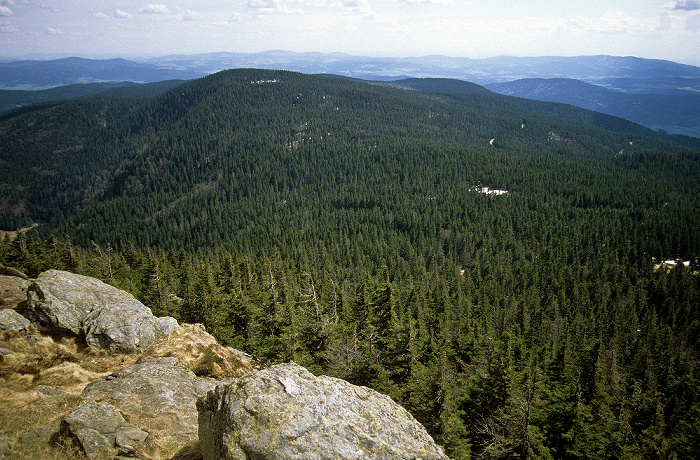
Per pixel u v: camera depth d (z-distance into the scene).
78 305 29.75
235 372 28.17
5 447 14.44
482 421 28.86
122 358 27.00
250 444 11.88
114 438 16.14
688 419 36.19
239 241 146.62
